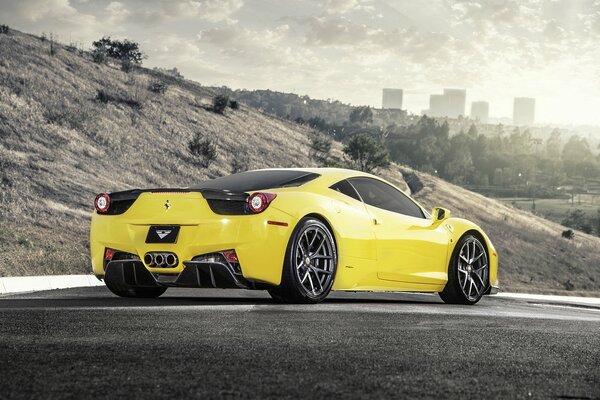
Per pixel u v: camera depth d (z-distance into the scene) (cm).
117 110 5078
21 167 3300
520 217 8044
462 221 865
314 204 707
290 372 329
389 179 7031
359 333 478
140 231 688
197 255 669
